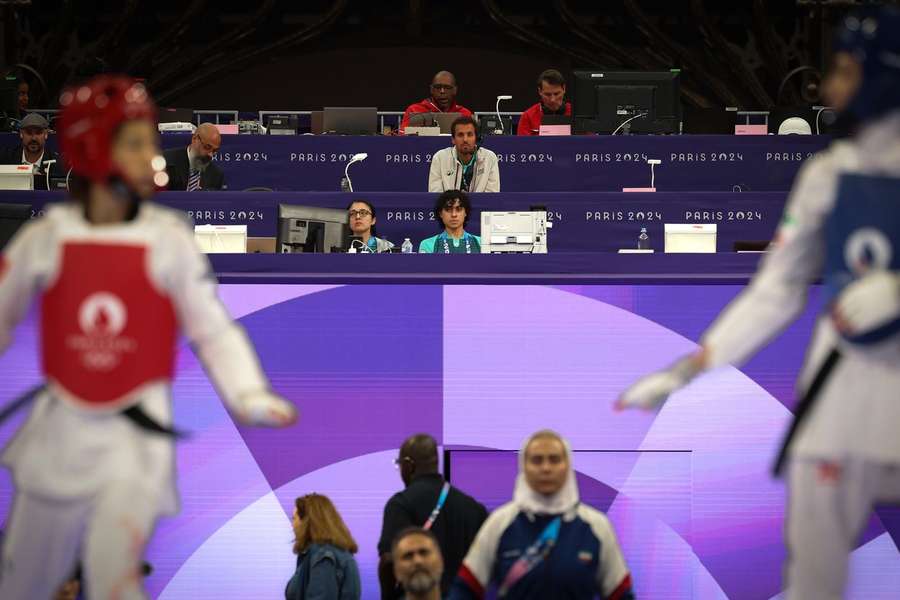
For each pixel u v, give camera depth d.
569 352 14.23
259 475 14.17
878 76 4.52
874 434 4.61
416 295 14.27
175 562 14.12
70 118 5.07
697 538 14.15
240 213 18.95
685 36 43.28
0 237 16.73
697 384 14.18
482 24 44.34
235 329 5.30
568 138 22.39
